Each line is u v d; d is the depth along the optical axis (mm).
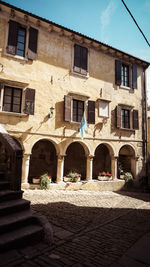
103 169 14469
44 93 10242
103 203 7922
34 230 3277
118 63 13602
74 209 6539
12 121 9195
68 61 11344
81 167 13523
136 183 13172
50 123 10219
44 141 12227
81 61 11836
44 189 9406
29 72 9922
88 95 11898
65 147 10562
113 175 12367
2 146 4754
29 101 9578
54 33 11047
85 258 3119
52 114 10227
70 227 4695
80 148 13688
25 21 10062
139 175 13492
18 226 3322
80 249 3463
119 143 12844
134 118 13789
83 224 5000
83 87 11750
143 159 13992
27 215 3547
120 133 13016
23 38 10219
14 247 2957
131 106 13750
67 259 3025
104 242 3895
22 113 9367
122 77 14180
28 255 2906
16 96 9617
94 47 12641
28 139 9484
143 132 14414
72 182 10688
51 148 12438
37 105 9945
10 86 9406
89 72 12180
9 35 9445
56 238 3887
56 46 11031
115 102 13164
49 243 3355
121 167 13742
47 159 12203
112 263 3006
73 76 11422
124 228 4891
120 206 7602
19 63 9695
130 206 7746
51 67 10672
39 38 10500
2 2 8992
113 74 13344
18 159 4199
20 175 4203
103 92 12617
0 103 8891
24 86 9664
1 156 4719
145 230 4801
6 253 2801
